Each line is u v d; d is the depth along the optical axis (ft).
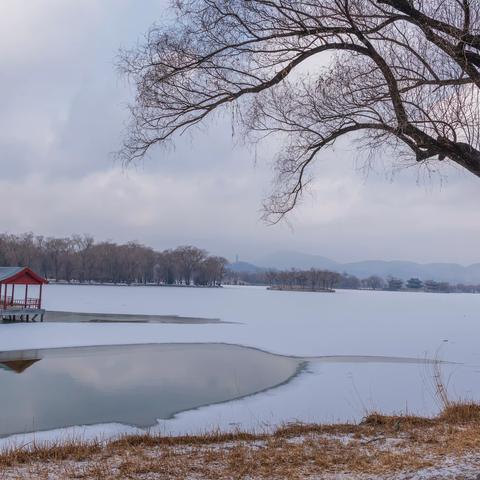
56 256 491.72
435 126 20.18
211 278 604.90
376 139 23.31
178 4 21.34
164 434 39.55
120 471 19.90
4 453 23.99
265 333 123.95
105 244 521.65
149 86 22.04
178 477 18.93
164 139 23.00
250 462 20.70
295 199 25.91
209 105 22.43
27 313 142.10
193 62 21.61
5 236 460.14
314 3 20.75
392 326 149.69
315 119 22.79
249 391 58.59
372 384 61.98
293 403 52.06
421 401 51.75
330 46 20.88
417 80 20.85
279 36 20.79
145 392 57.77
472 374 68.39
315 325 148.97
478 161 19.90
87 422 44.68
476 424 27.25
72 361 79.25
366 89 21.83
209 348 96.53
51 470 20.39
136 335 115.14
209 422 44.39
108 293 345.10
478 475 16.39
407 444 23.06
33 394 55.72
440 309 260.21
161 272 573.33
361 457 20.88
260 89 22.12
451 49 19.53
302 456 21.47
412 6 19.67
